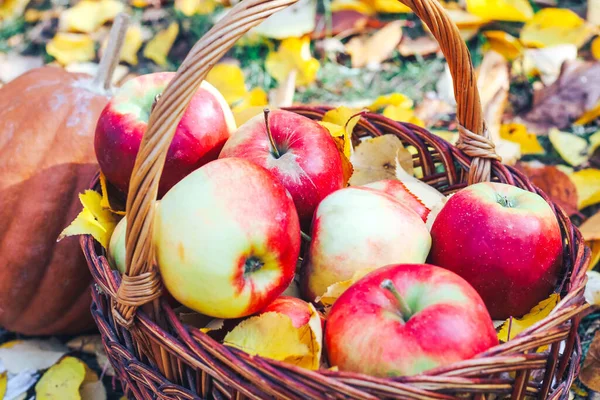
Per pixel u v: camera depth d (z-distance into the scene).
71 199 0.79
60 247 0.78
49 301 0.79
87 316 0.82
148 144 0.60
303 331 0.62
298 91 1.10
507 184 0.69
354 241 0.66
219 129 0.73
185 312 0.68
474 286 0.67
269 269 0.64
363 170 0.79
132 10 1.27
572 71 1.02
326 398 0.58
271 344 0.62
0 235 0.78
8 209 0.77
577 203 0.90
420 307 0.61
